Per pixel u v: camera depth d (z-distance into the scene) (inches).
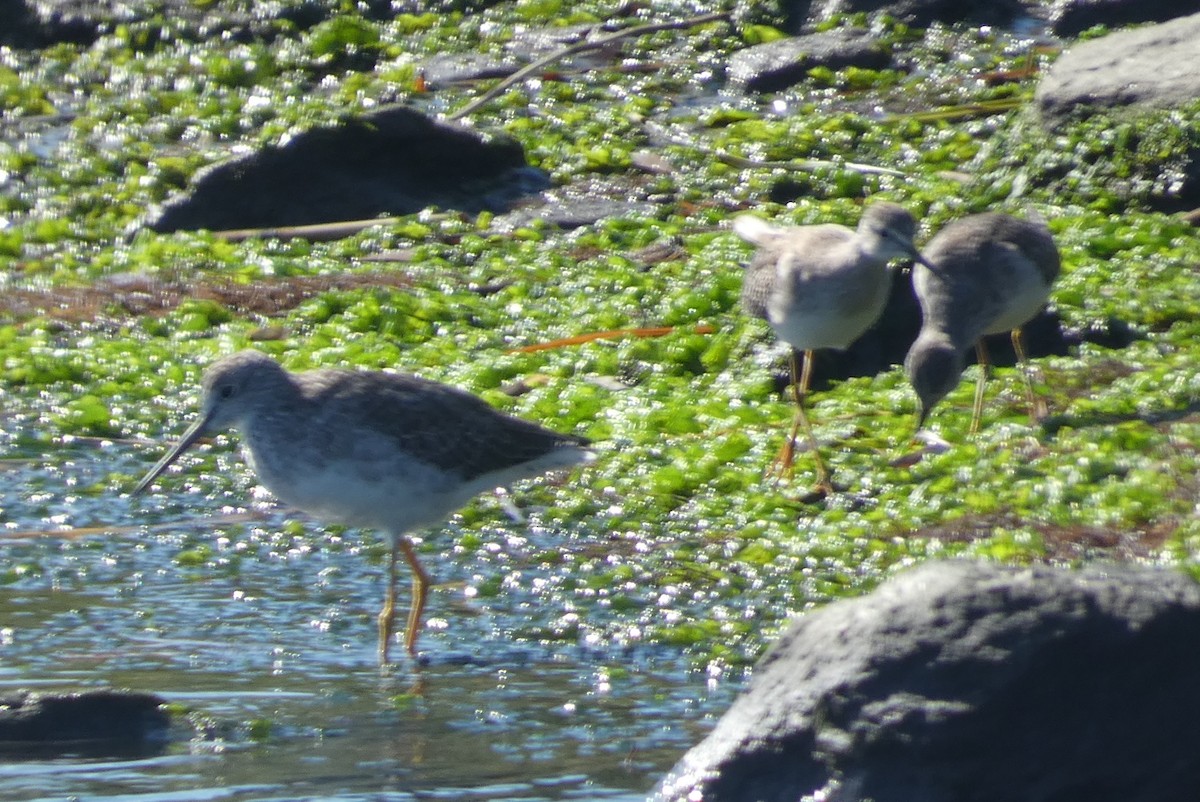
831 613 346.6
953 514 533.6
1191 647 328.5
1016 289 599.8
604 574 515.8
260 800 368.8
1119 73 828.0
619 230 813.2
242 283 764.0
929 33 1030.4
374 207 850.8
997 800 324.5
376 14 1127.0
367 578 522.9
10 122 984.9
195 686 437.4
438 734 406.9
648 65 1023.6
